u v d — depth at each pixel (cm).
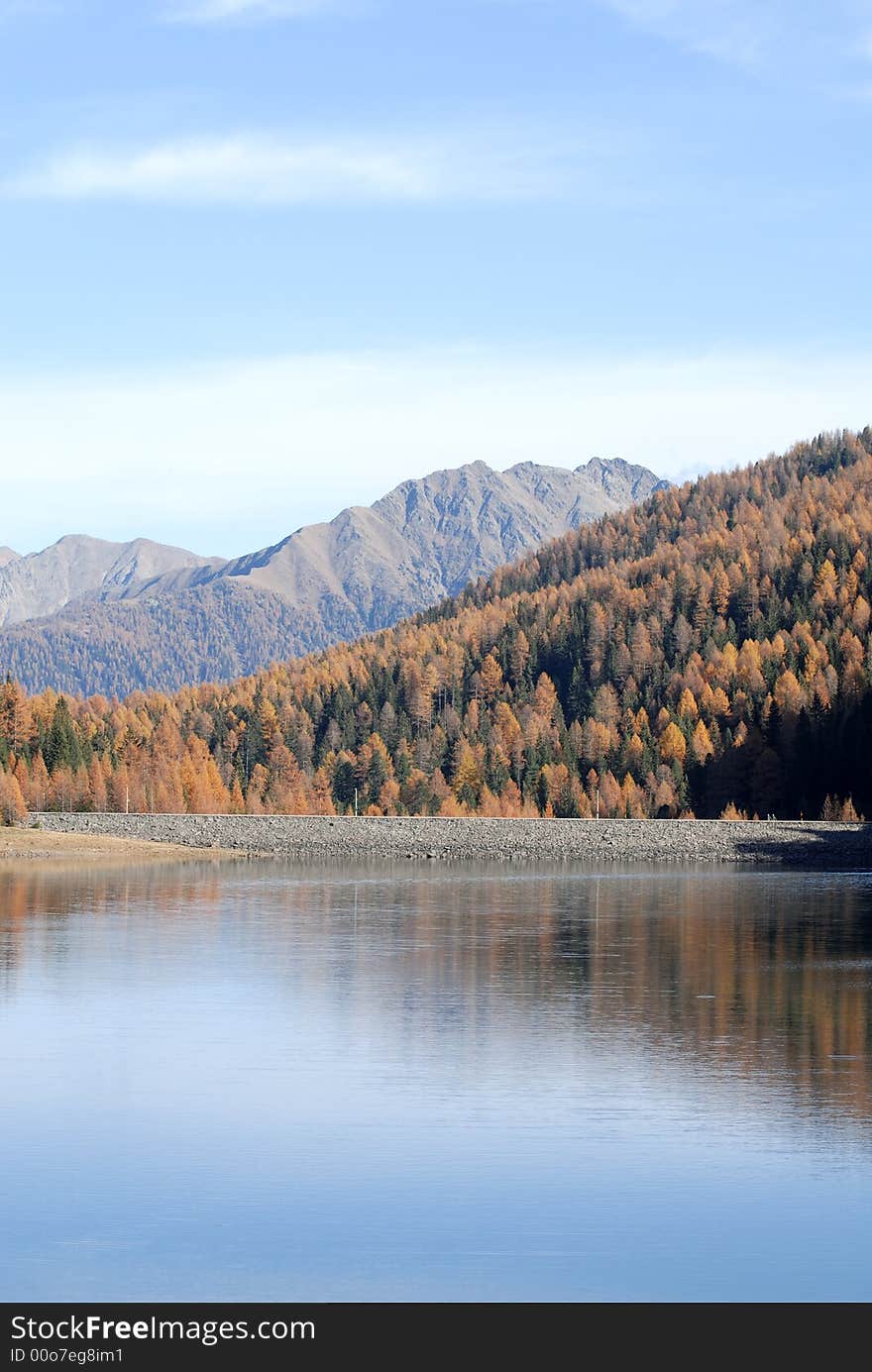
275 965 6812
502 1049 4747
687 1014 5453
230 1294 2738
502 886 12688
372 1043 4828
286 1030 5053
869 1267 2847
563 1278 2802
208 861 16262
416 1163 3441
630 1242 2955
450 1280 2789
